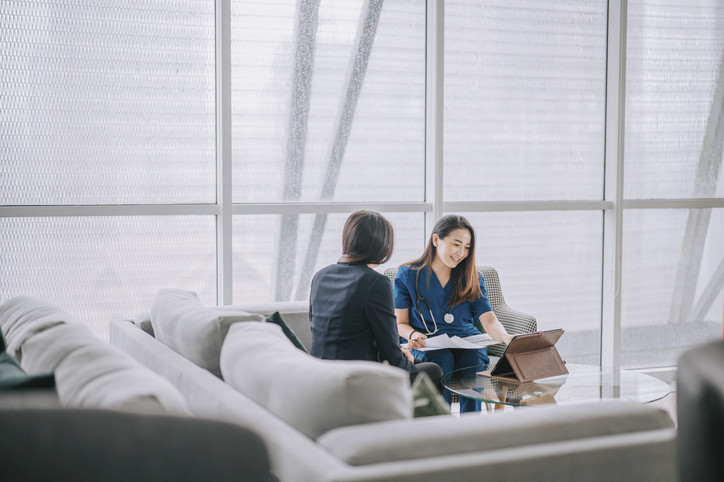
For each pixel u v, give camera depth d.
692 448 0.66
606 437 1.55
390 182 4.33
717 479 0.63
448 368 3.32
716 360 0.66
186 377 2.04
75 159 3.76
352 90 4.23
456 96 4.44
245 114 4.05
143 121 3.86
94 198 3.80
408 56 4.31
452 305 3.47
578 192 4.72
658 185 4.91
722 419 0.63
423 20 4.32
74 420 1.20
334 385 1.51
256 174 4.09
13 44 3.63
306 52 4.13
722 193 5.05
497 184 4.55
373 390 1.53
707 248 5.06
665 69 4.86
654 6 4.80
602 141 4.75
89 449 1.20
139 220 3.88
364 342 2.60
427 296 3.46
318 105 4.18
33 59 3.67
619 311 4.77
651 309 4.97
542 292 4.70
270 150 4.11
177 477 1.25
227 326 2.17
